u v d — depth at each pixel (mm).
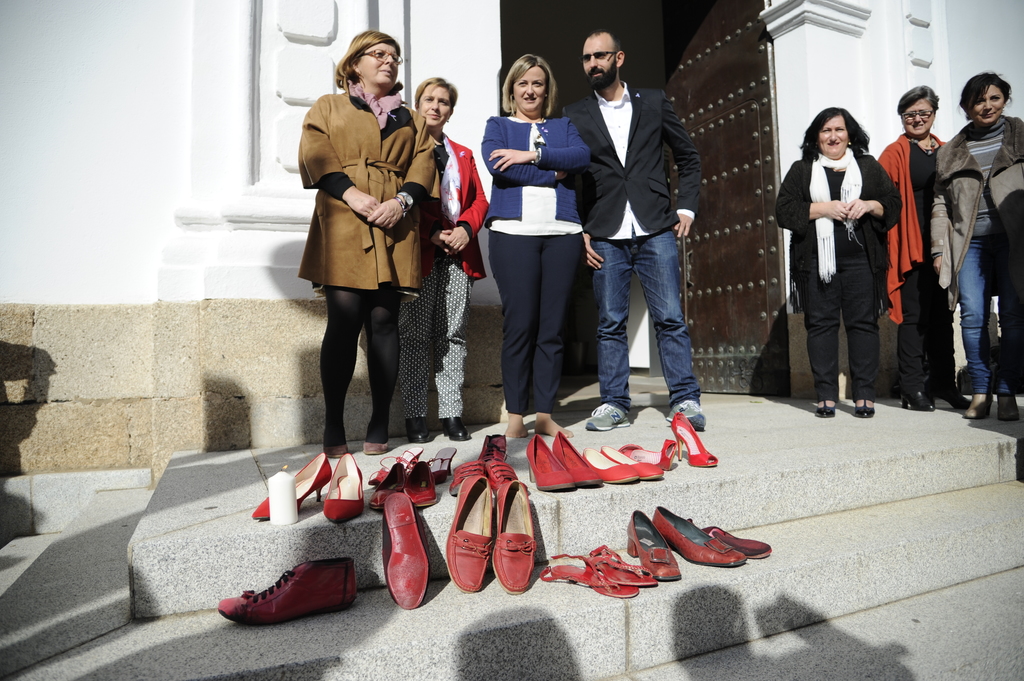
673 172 6324
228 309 3045
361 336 3246
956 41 5551
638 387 6766
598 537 2027
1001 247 3500
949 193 3672
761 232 5156
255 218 3172
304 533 1750
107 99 3203
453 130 3715
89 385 3141
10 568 2451
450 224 3025
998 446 2873
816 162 3703
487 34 3818
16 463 3033
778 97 5043
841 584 1943
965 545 2213
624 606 1635
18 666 1386
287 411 3115
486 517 1809
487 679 1498
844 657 1681
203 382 3000
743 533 2184
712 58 5586
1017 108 6000
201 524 1771
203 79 3275
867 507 2482
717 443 2844
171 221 3289
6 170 3041
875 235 3564
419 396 3035
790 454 2568
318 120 2494
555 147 2963
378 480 2059
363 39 2562
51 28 3121
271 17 3336
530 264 2881
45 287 3096
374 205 2352
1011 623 1862
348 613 1617
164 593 1632
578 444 2770
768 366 5109
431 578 1851
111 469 3086
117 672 1347
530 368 3006
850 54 5031
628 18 8531
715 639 1744
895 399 4656
